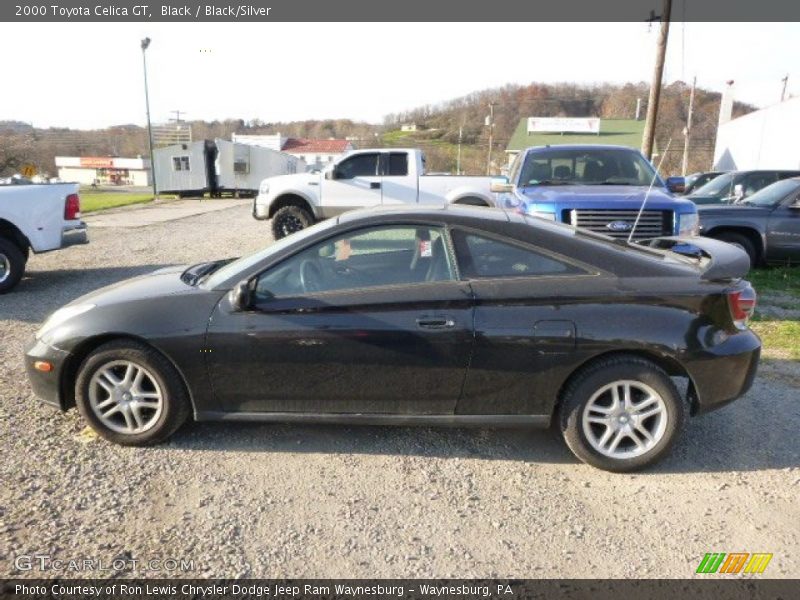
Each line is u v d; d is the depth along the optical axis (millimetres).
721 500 3076
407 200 11391
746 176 13016
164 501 3025
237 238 13438
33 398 4250
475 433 3797
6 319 6449
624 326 3207
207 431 3785
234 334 3355
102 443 3611
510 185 8078
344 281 3430
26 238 7836
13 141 51406
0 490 3092
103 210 22375
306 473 3312
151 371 3455
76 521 2850
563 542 2740
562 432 3381
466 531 2816
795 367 4949
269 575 2518
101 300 3637
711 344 3244
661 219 6414
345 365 3344
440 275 3365
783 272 9039
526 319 3236
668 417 3273
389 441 3686
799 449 3594
